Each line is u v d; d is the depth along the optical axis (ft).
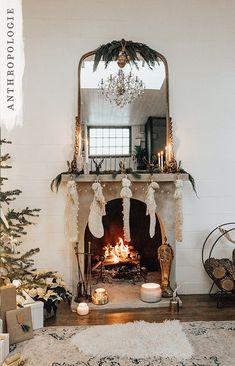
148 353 8.40
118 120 12.56
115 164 12.46
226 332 9.52
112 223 14.80
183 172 12.16
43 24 12.59
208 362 8.06
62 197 12.53
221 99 12.92
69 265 12.56
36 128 12.51
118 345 8.78
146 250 14.89
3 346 8.13
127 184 11.60
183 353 8.36
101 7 12.72
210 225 12.89
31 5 12.57
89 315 10.87
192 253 12.86
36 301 10.24
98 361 8.14
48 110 12.55
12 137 12.46
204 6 12.92
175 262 12.79
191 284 12.87
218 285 11.82
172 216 12.53
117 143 12.52
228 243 12.94
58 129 12.57
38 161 12.52
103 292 11.71
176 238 11.99
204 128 12.87
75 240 11.53
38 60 12.54
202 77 12.88
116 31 12.73
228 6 12.98
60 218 12.55
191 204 12.85
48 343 8.98
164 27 12.82
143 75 12.62
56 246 12.55
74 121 12.60
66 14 12.65
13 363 7.85
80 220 12.34
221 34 12.94
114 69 12.54
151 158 12.48
